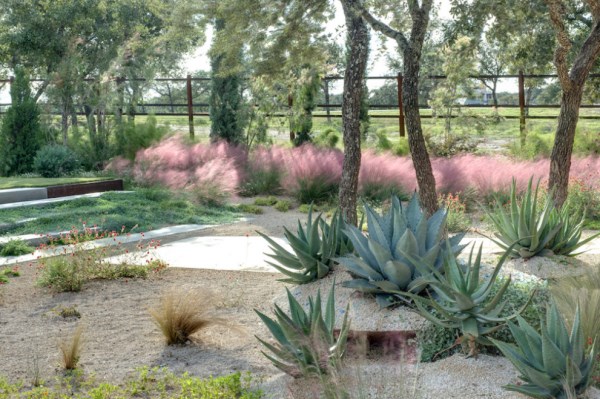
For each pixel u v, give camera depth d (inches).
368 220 268.2
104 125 874.1
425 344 231.8
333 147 827.4
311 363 207.6
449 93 864.9
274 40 574.2
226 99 869.8
